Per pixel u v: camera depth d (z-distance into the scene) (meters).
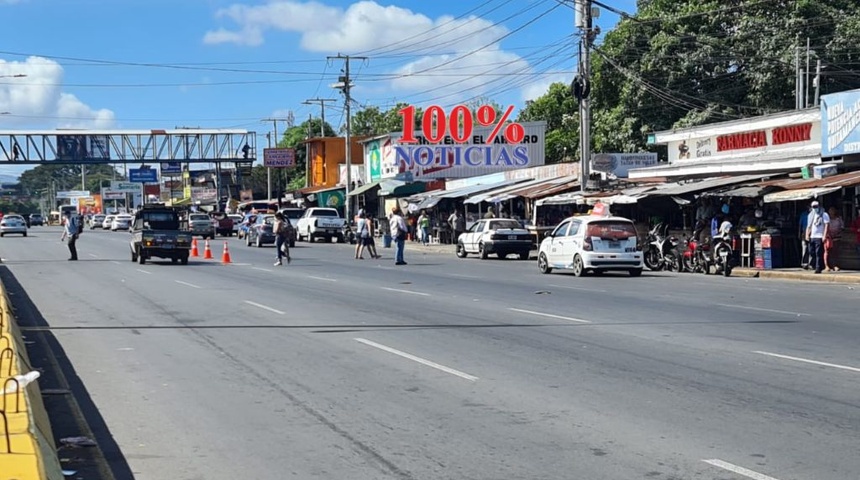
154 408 8.88
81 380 10.34
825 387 9.42
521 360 11.36
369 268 31.22
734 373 10.28
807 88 39.81
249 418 8.42
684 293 20.55
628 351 11.97
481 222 38.66
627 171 42.09
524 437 7.59
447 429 7.91
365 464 6.87
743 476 6.39
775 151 31.53
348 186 59.16
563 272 28.92
